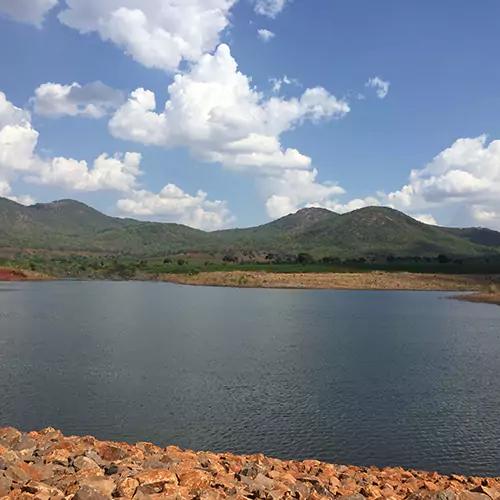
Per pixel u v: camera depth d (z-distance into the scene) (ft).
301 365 118.21
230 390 94.53
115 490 33.12
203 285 579.89
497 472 59.52
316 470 49.49
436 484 46.62
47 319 218.18
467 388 97.76
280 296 400.88
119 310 265.75
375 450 65.77
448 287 504.43
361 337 167.53
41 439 49.78
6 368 112.47
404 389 96.17
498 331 185.98
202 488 35.45
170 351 136.05
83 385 97.40
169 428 73.31
